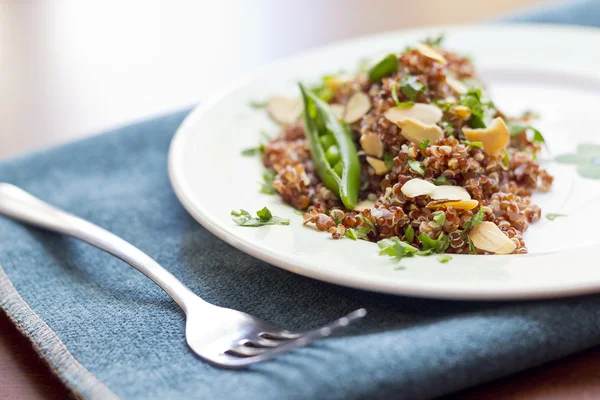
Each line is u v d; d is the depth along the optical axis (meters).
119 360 0.39
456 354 0.37
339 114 0.51
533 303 0.39
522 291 0.38
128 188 0.53
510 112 0.57
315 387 0.36
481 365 0.37
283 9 0.94
